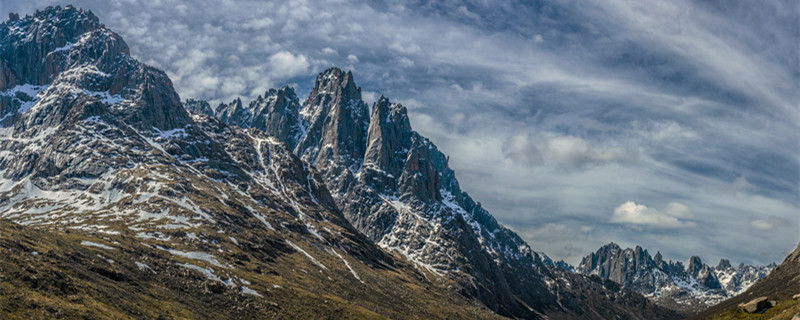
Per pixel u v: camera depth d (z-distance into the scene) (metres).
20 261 195.50
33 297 173.25
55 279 191.88
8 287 173.12
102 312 183.25
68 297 184.62
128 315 191.62
